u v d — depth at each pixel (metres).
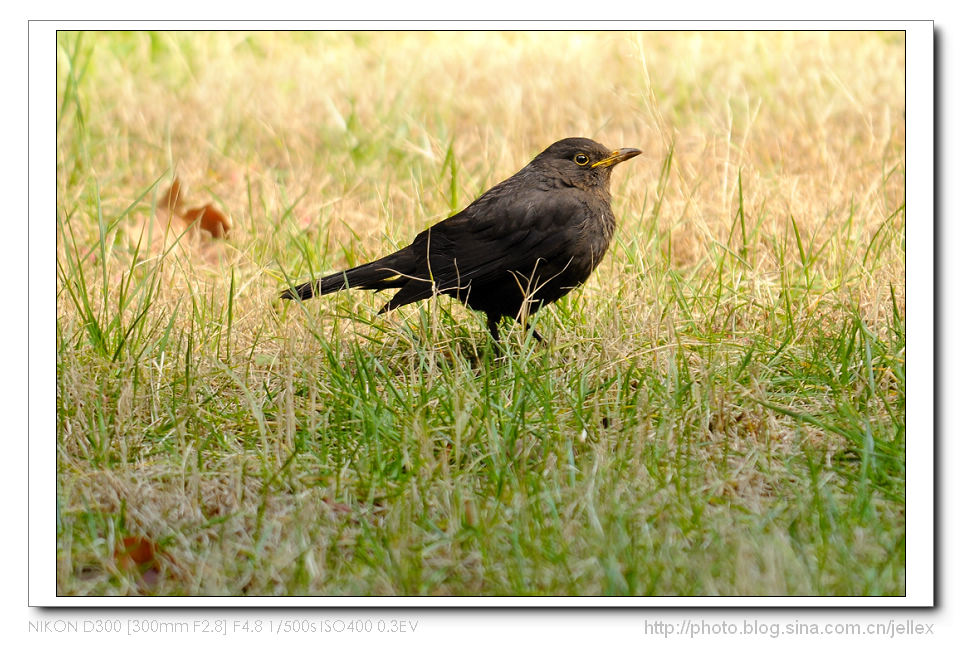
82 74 17.77
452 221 10.70
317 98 19.19
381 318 11.10
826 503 7.62
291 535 7.48
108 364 9.59
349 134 17.05
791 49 20.81
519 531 7.27
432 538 7.36
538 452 8.38
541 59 21.08
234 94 19.39
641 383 9.21
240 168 15.89
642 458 8.19
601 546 7.04
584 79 19.62
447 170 15.62
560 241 10.58
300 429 8.89
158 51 21.89
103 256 10.66
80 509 7.73
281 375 9.47
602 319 10.57
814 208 13.32
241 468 8.20
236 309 11.50
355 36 23.31
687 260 12.95
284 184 15.40
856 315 10.04
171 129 17.64
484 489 7.88
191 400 9.28
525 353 9.75
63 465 8.32
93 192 14.80
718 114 17.39
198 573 7.10
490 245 10.53
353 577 7.08
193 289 11.88
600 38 22.27
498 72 20.25
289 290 10.62
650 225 12.90
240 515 7.66
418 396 9.16
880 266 11.42
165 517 7.73
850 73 18.95
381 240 12.75
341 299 11.70
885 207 13.23
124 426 8.95
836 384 9.27
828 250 12.37
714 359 9.55
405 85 19.38
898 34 21.42
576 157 10.82
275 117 18.23
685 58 20.41
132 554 7.21
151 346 10.09
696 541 7.21
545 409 8.77
